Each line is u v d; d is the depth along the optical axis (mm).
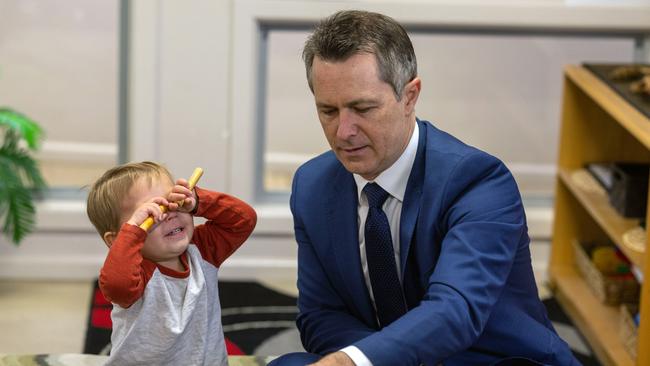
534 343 2406
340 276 2510
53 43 4266
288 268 4398
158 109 4242
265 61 4344
